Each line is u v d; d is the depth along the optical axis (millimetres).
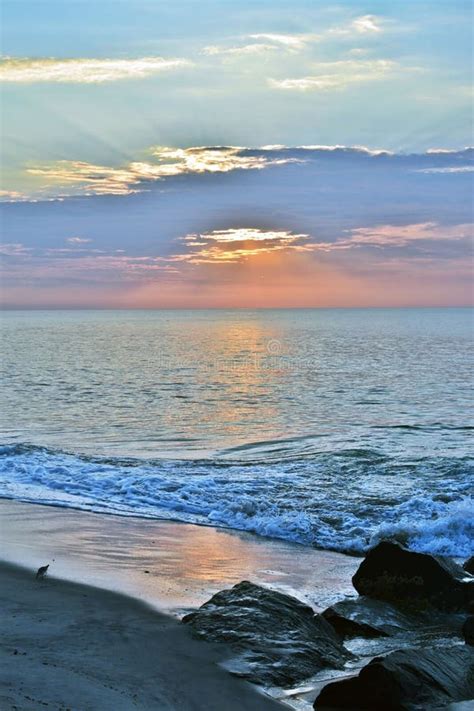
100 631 9672
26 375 59062
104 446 28984
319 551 14773
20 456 23531
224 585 12328
